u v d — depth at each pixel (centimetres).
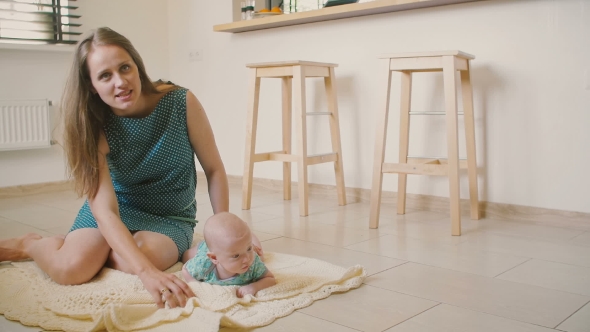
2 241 192
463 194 284
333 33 326
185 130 182
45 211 301
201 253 161
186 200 193
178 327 132
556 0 251
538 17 257
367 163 320
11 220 277
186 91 183
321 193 341
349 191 328
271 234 241
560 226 256
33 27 363
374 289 166
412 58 246
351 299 157
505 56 267
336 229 250
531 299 158
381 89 253
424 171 244
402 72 278
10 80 348
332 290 161
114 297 148
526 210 266
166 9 425
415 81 296
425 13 289
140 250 167
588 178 249
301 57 344
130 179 182
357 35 316
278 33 355
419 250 212
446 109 238
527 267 190
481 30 273
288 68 288
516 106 266
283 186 345
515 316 145
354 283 167
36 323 139
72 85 163
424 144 296
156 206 188
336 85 327
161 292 144
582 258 201
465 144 281
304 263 184
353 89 321
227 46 387
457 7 279
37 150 363
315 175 344
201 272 159
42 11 365
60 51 368
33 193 361
